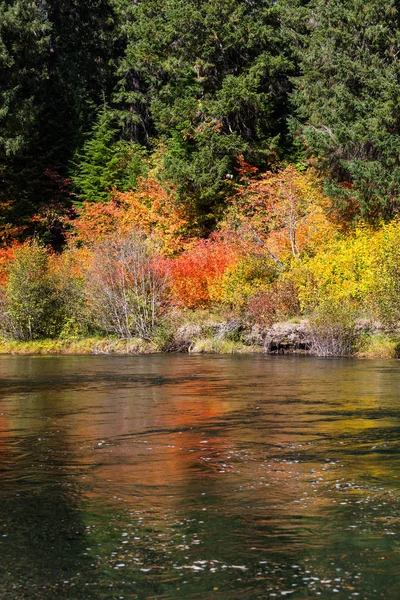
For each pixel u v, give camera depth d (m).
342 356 25.30
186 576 4.38
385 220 33.12
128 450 8.18
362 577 4.34
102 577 4.37
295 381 16.23
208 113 43.06
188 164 42.62
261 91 45.38
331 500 5.97
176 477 6.83
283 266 31.23
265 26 44.31
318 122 38.12
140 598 4.08
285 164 41.81
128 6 55.72
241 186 41.22
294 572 4.42
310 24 44.88
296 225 33.34
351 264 28.31
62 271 33.22
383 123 34.16
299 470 7.08
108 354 28.23
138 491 6.32
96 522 5.42
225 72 45.34
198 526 5.30
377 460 7.53
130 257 31.48
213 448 8.24
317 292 27.84
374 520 5.41
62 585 4.25
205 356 25.92
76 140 50.38
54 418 10.82
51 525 5.36
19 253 32.75
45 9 56.06
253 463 7.42
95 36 56.72
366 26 38.56
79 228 42.41
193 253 34.09
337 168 36.16
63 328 32.12
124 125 53.28
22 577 4.38
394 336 25.38
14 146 45.81
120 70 53.16
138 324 30.41
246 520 5.44
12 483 6.66
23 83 48.91
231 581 4.30
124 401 12.87
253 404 12.19
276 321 28.41
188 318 30.64
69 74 52.97
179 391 14.44
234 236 35.12
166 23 46.44
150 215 41.62
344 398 12.93
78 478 6.83
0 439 9.00
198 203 41.72
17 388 15.45
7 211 46.84
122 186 47.94
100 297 31.22
